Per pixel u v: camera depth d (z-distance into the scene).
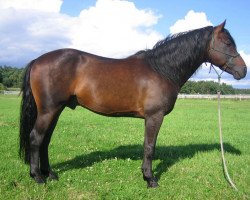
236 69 6.79
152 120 6.36
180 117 21.03
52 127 6.55
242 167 7.97
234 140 12.24
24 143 6.46
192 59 6.68
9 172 6.77
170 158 8.65
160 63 6.48
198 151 9.63
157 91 6.32
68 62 6.32
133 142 11.09
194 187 6.51
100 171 7.28
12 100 37.03
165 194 6.10
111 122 16.95
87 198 5.70
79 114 21.17
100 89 6.38
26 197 5.59
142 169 6.48
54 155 8.70
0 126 13.87
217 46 6.75
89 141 11.10
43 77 6.22
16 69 97.12
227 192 6.28
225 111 26.48
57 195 5.77
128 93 6.38
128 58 6.75
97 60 6.56
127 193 6.04
